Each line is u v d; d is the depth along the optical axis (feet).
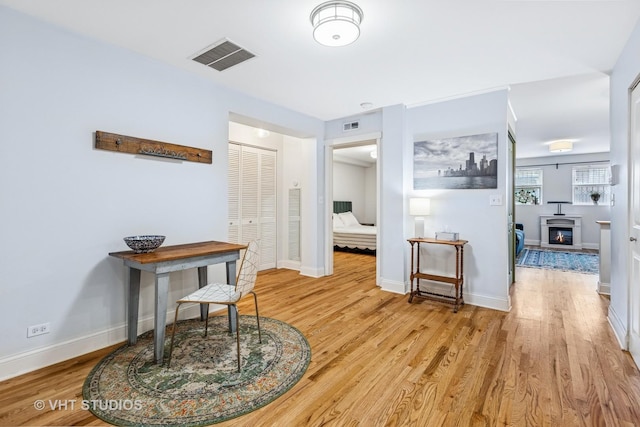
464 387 6.11
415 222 11.91
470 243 11.28
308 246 15.62
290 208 17.54
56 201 7.00
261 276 15.52
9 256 6.39
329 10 6.23
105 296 7.83
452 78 9.86
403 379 6.40
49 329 6.93
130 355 7.35
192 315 9.95
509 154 12.71
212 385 6.13
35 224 6.70
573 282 14.51
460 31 7.11
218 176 10.43
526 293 12.70
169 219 9.13
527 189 27.78
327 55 8.36
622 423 5.07
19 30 6.45
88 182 7.50
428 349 7.73
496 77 9.79
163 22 6.90
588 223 25.32
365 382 6.29
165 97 8.97
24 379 6.32
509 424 5.07
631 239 7.25
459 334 8.63
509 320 9.68
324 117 14.62
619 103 8.38
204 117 9.98
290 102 12.34
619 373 6.58
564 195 26.23
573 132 17.71
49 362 6.90
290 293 12.60
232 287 7.88
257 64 8.94
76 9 6.40
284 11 6.45
